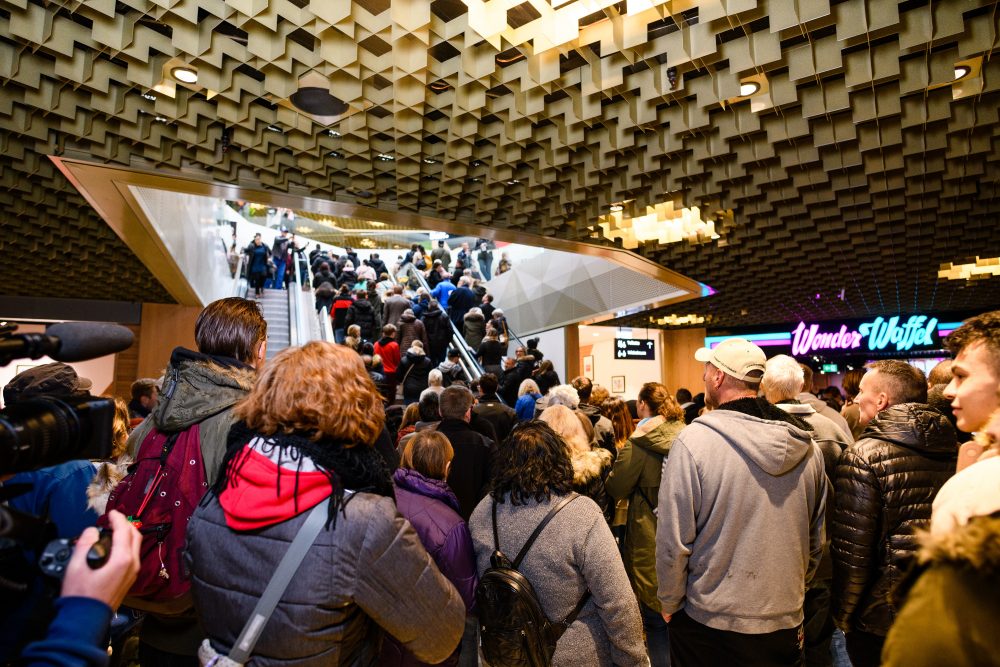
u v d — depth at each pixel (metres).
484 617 1.56
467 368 9.66
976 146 4.20
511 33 3.17
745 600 1.70
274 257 12.38
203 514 1.12
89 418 0.81
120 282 8.51
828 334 14.70
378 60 3.38
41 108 3.40
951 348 1.27
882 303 12.01
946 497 0.93
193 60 3.23
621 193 5.16
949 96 3.61
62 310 9.81
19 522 0.68
